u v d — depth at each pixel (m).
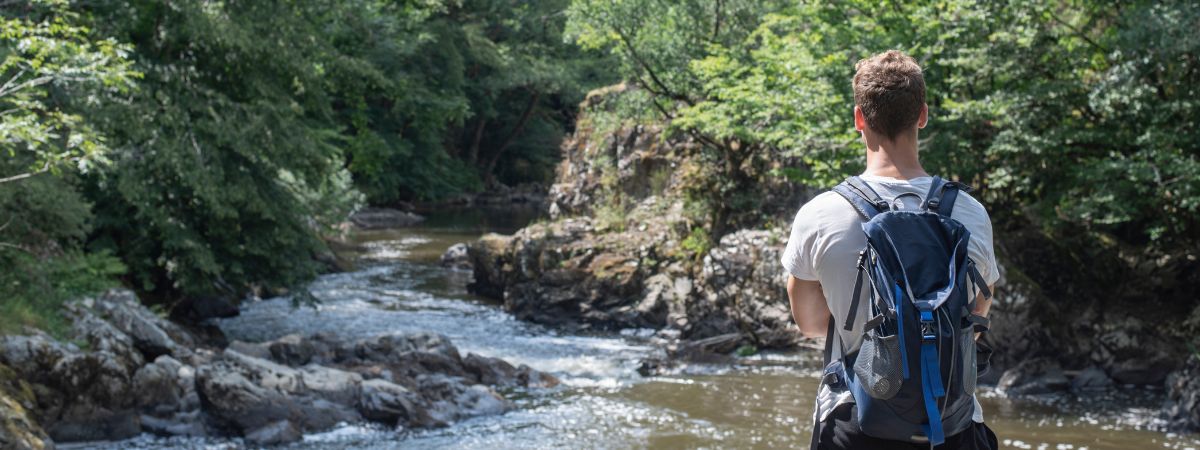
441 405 12.43
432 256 31.52
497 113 57.03
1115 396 13.50
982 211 2.32
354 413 12.12
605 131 27.34
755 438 11.52
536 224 22.67
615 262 20.64
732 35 22.28
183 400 11.80
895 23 16.38
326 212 21.19
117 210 16.86
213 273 17.17
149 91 15.88
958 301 2.13
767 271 17.89
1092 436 11.44
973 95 16.05
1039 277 15.67
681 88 22.75
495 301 22.84
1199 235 15.70
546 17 55.47
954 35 14.96
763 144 21.81
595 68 55.19
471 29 50.97
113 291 14.19
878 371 2.13
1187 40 12.87
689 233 21.50
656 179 24.75
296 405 11.80
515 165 62.66
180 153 15.88
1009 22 15.44
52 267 13.25
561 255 21.02
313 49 18.56
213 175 16.42
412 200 54.91
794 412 12.76
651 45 22.59
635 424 12.12
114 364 11.44
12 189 12.59
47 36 12.07
